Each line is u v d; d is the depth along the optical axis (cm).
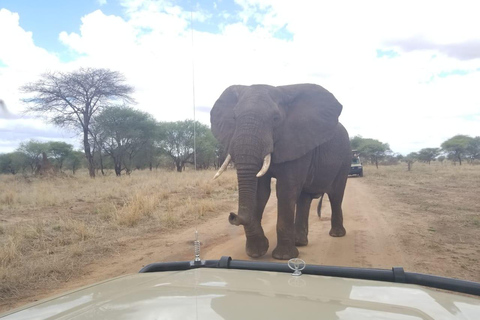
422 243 749
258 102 591
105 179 2717
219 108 684
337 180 818
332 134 638
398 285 202
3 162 4572
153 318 144
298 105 644
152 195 1468
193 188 1958
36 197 1490
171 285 196
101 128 3434
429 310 160
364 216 1112
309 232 886
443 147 6775
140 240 843
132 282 214
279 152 609
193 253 713
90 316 150
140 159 4103
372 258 638
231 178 2459
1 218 1107
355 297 175
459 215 1101
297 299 168
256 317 143
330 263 605
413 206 1315
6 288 536
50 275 601
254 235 628
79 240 839
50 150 4416
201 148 4278
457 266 590
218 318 142
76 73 3000
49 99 2952
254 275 221
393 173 3869
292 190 626
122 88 3105
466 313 161
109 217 1112
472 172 3431
